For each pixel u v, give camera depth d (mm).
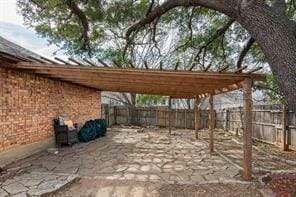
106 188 5863
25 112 8812
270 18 5227
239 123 15031
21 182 5949
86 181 6332
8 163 7789
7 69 7777
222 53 9875
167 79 8305
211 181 6379
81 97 14242
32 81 9234
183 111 20359
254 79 6715
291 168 7656
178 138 14289
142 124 21031
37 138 9633
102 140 13195
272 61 5250
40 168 7422
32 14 9344
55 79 10859
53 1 7809
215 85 8953
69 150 10289
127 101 23859
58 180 6121
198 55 9820
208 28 9664
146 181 6383
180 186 6023
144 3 8828
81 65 7070
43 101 10086
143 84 10391
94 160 8594
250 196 5391
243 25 5727
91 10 8539
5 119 7688
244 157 6648
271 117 11555
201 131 17953
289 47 5070
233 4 5719
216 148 11203
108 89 15430
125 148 10938
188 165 8086
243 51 8656
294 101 4984
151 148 11047
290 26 5242
